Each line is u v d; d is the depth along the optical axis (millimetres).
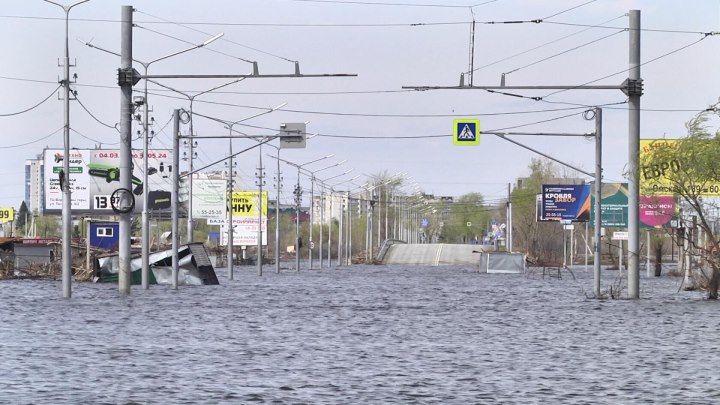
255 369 82875
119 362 86625
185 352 94250
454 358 91562
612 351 98438
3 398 68188
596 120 179500
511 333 116625
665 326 127188
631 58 164875
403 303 172875
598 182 181625
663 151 172125
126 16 166125
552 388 74375
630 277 181250
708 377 80375
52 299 169625
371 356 92500
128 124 168250
